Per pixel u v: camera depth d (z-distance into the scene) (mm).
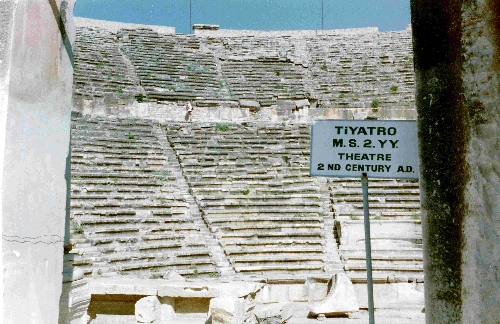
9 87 4008
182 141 20266
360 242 13812
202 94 24859
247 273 12703
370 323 3889
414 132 4133
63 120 5090
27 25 4297
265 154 19719
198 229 14633
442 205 3131
